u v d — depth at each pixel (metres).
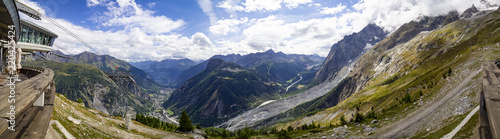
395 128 95.25
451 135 58.75
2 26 24.47
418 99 151.00
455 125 69.25
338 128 120.50
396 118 111.81
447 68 183.75
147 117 121.19
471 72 137.62
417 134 80.81
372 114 145.12
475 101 80.88
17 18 24.69
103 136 53.03
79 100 110.38
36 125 12.26
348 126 124.56
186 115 112.88
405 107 143.25
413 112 115.88
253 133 139.50
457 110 85.06
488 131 7.98
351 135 99.75
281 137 121.06
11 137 10.21
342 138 98.06
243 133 124.81
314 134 116.81
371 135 93.81
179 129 112.31
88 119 61.81
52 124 38.06
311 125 172.88
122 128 74.38
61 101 64.25
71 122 47.06
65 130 39.88
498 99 8.43
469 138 49.56
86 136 45.19
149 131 84.50
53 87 22.05
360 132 102.00
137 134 74.38
